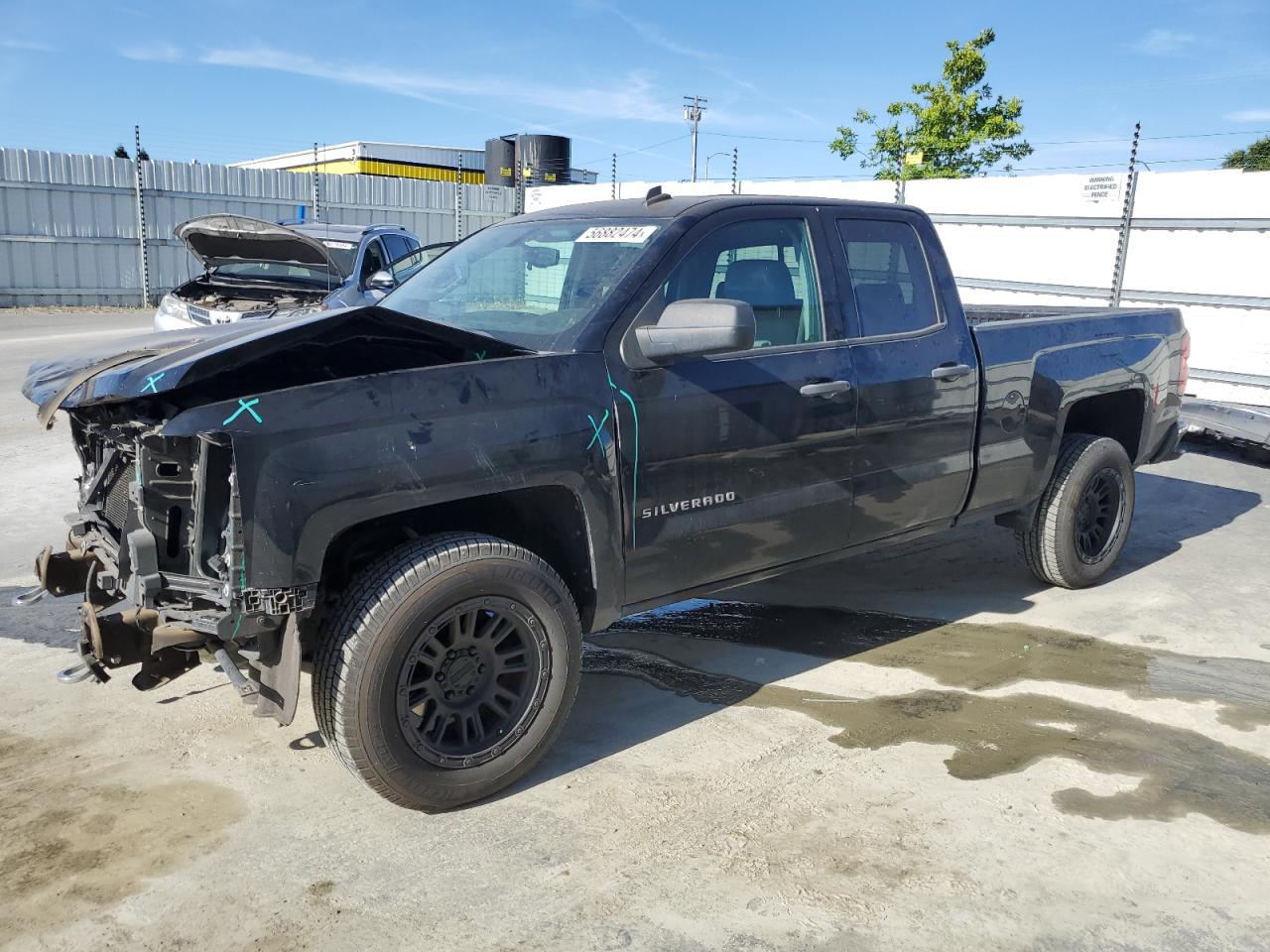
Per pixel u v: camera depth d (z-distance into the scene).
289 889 2.75
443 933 2.57
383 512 2.86
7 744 3.54
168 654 3.04
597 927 2.59
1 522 6.22
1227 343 11.98
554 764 3.46
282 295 10.21
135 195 20.84
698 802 3.20
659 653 4.50
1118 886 2.78
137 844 2.95
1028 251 13.88
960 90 23.28
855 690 4.09
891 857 2.90
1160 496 7.56
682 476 3.50
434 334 3.15
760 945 2.53
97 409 3.29
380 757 2.91
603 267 3.61
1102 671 4.29
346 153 34.97
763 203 3.92
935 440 4.34
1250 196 11.53
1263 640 4.67
